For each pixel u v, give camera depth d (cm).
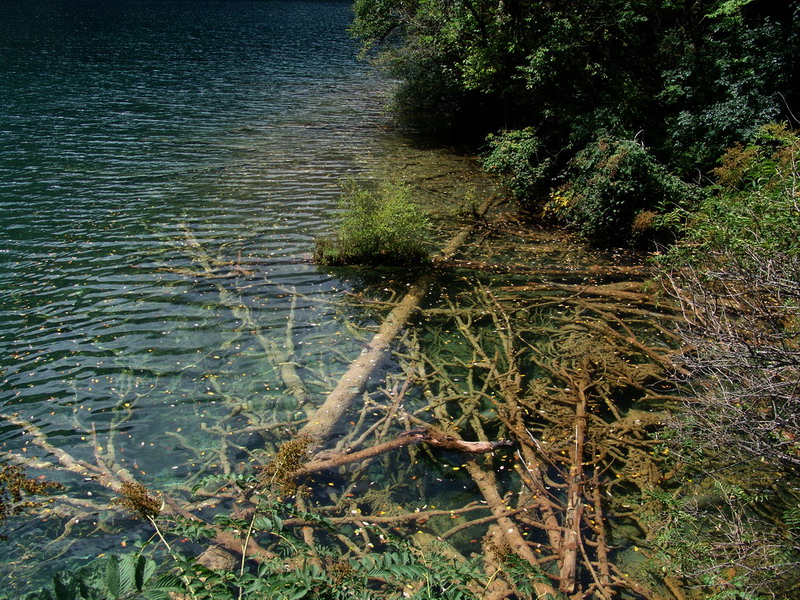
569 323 977
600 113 1512
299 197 1516
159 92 2645
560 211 1446
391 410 754
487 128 2189
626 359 880
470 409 764
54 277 1073
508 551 382
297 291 1063
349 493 629
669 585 522
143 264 1134
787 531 504
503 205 1559
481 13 1830
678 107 1616
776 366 503
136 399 770
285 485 413
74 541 555
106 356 859
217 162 1770
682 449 629
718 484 555
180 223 1330
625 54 1800
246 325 948
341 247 1188
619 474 666
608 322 981
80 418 732
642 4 1686
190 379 814
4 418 727
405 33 2325
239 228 1316
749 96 1420
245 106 2495
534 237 1349
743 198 886
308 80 3084
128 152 1828
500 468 680
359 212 1182
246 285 1073
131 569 267
